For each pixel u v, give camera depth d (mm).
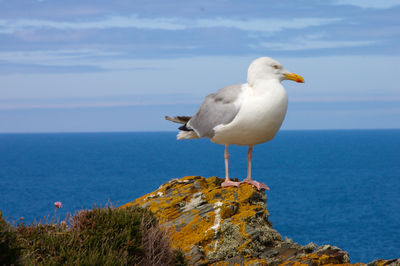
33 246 6027
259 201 8523
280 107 8391
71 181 92562
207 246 7328
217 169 114938
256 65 8500
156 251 6578
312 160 158250
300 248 7430
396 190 81750
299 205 62906
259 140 8828
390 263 6824
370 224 48844
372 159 167875
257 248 7336
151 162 143500
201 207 8148
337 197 72125
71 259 5734
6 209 53594
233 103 8531
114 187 80875
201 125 9062
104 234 6332
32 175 107250
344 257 7066
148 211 7305
